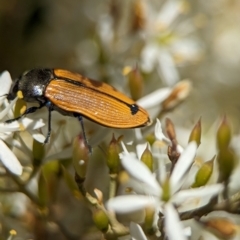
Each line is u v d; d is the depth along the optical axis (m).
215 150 0.12
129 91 0.12
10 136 0.10
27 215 0.11
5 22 0.14
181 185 0.10
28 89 0.10
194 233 0.11
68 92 0.10
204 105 0.15
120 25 0.13
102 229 0.10
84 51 0.14
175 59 0.14
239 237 0.10
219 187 0.10
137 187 0.10
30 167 0.11
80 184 0.10
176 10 0.14
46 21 0.14
